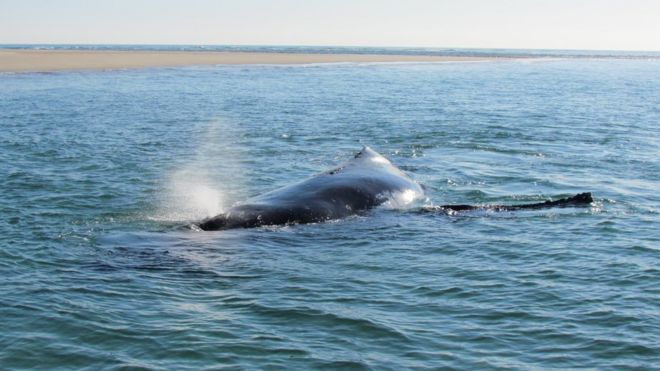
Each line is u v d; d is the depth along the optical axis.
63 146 22.77
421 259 11.66
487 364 7.94
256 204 13.97
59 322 8.89
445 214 14.57
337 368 7.82
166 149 22.97
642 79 70.12
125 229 13.36
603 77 73.44
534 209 14.96
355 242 12.62
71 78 54.88
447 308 9.54
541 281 10.57
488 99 43.19
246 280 10.56
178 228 13.25
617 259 11.61
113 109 34.44
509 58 139.50
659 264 11.34
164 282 10.43
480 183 18.05
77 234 12.91
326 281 10.57
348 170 16.14
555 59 144.38
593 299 9.84
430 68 87.56
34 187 16.67
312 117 32.50
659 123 31.59
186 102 38.72
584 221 14.03
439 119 32.03
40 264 11.16
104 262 11.27
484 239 12.81
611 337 8.62
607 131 28.45
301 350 8.23
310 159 21.53
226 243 12.32
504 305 9.63
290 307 9.48
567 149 23.62
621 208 15.24
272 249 12.09
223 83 53.75
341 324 8.96
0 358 7.97
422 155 22.20
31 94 40.94
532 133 27.52
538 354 8.20
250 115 33.12
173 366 7.82
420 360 8.03
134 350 8.20
